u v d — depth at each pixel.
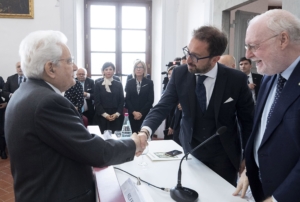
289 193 0.89
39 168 1.00
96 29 5.62
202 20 4.16
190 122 1.57
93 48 5.66
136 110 4.08
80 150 1.00
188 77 1.58
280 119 1.00
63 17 4.73
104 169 1.40
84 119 3.56
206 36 1.37
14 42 4.65
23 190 1.03
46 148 1.00
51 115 0.97
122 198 1.09
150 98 4.12
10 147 1.02
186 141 1.61
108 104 3.95
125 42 5.73
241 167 1.68
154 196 1.18
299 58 1.00
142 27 5.73
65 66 1.10
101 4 5.57
